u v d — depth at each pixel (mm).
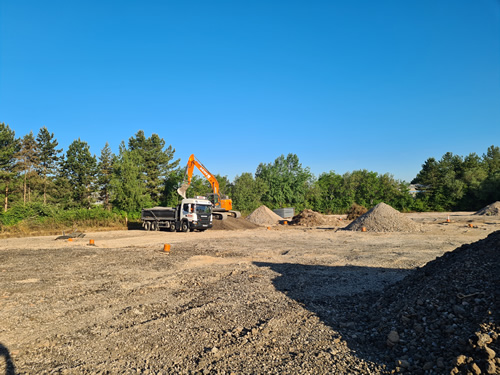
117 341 5109
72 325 5840
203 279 9234
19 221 29703
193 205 26609
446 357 3945
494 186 47969
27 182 43844
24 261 12570
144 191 43406
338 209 55781
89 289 8305
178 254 13992
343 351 4531
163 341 5074
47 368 4273
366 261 11695
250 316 6121
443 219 33062
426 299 5238
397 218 23297
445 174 61188
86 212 33875
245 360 4359
